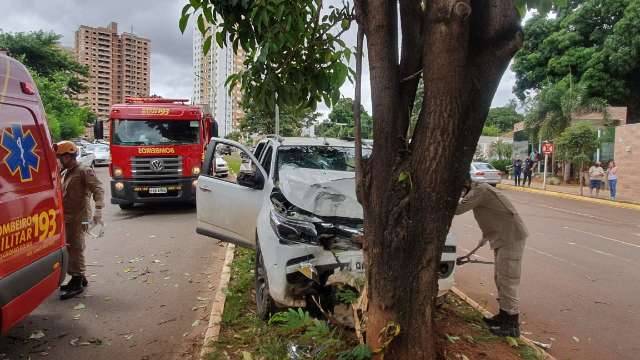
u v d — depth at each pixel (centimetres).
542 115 2672
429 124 281
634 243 1025
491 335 447
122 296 577
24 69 410
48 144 427
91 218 604
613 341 480
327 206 463
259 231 471
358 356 318
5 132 357
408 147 300
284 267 421
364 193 314
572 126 2375
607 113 2503
